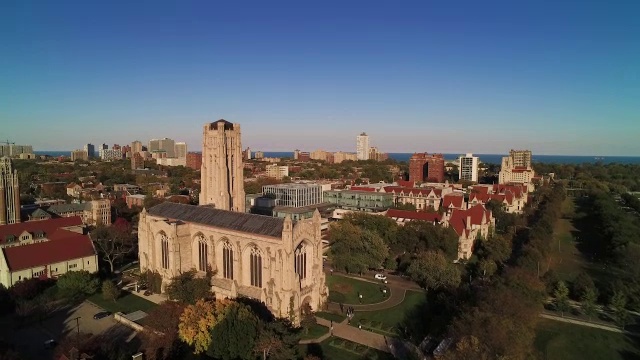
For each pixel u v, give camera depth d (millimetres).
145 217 149625
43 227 176500
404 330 114750
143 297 138375
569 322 120000
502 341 83375
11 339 109375
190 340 95188
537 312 109188
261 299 119938
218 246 134250
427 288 143375
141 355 90812
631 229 189000
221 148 161750
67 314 124938
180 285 122938
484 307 97938
